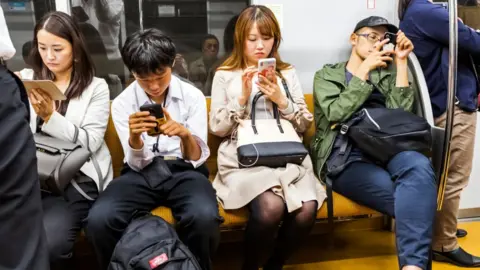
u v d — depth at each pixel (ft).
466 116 6.95
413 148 6.19
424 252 5.57
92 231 5.35
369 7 8.10
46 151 5.49
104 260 5.55
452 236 7.24
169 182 5.90
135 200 5.69
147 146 6.02
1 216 2.50
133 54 5.43
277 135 6.19
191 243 5.53
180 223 5.53
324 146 6.87
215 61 7.82
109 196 5.62
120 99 6.21
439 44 6.92
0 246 2.47
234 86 6.62
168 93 6.21
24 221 2.62
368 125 6.33
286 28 7.87
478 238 8.23
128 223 5.53
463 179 7.14
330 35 8.06
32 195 2.71
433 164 6.40
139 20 7.48
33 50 6.31
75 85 6.19
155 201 5.91
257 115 6.54
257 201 5.82
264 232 5.78
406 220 5.68
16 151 2.60
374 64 6.64
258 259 6.00
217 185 6.51
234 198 5.95
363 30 7.13
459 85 6.89
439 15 6.63
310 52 8.05
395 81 7.00
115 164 7.14
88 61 6.29
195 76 7.84
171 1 7.49
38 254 2.66
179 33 7.64
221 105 6.64
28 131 2.76
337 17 8.02
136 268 4.88
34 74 6.38
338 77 7.09
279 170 6.14
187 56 7.74
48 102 5.57
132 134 5.50
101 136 6.21
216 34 7.74
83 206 5.82
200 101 6.32
